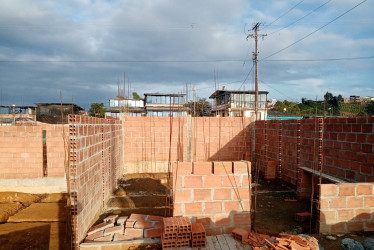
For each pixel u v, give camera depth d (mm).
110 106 30312
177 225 3863
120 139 10094
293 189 8250
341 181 5672
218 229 4449
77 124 4438
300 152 7836
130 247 4238
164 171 11102
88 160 5148
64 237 5207
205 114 28938
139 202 7133
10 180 8148
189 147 11258
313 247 3617
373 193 4766
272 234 4996
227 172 4496
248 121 11523
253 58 17703
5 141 8172
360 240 4344
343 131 6098
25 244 4910
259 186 8758
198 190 4430
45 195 8109
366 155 5422
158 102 28875
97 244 4234
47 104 25062
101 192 6418
